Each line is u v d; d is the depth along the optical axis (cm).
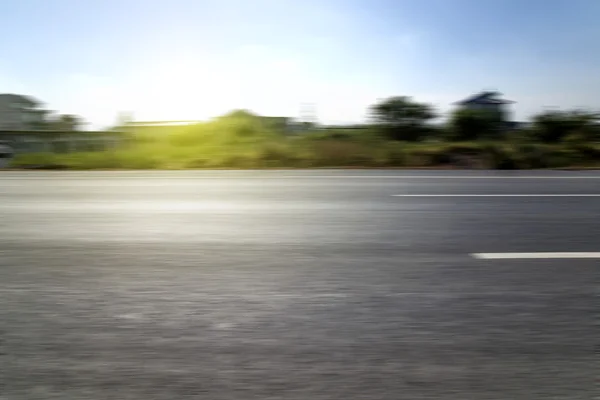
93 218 749
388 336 356
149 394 287
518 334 358
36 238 629
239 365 318
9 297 432
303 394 286
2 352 337
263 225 696
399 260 529
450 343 345
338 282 464
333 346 342
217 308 407
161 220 732
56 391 291
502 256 541
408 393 286
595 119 1933
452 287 449
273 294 436
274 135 2011
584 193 957
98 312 400
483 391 289
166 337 357
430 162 1730
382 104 2173
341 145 1784
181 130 1944
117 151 1806
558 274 482
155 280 473
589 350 336
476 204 845
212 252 564
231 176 1308
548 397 283
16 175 1372
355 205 843
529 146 1658
